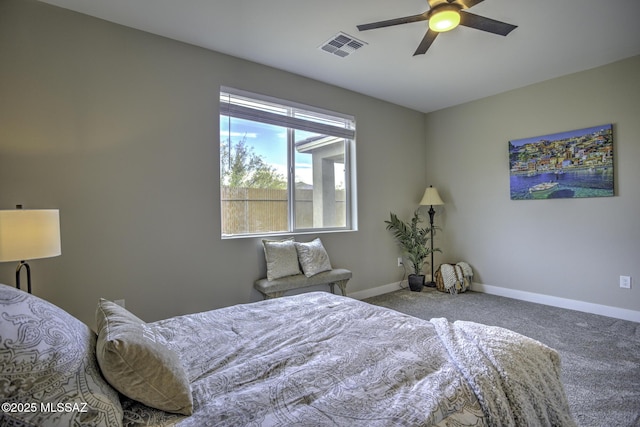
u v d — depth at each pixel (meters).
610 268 3.22
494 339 1.28
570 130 3.45
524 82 3.68
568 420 1.15
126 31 2.46
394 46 2.82
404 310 3.48
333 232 3.73
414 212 4.65
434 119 4.73
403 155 4.52
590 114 3.31
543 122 3.65
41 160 2.15
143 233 2.51
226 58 2.94
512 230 3.93
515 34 2.65
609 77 3.20
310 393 0.98
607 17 2.41
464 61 3.13
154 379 0.91
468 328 1.41
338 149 3.91
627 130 3.10
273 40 2.71
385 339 1.38
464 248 4.43
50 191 2.18
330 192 3.84
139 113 2.50
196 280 2.76
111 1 2.16
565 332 2.79
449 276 4.20
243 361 1.22
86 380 0.84
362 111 4.02
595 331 2.81
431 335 1.41
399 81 3.62
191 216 2.74
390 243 4.32
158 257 2.58
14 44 2.07
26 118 2.10
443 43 2.79
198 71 2.79
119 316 1.13
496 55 3.01
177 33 2.58
